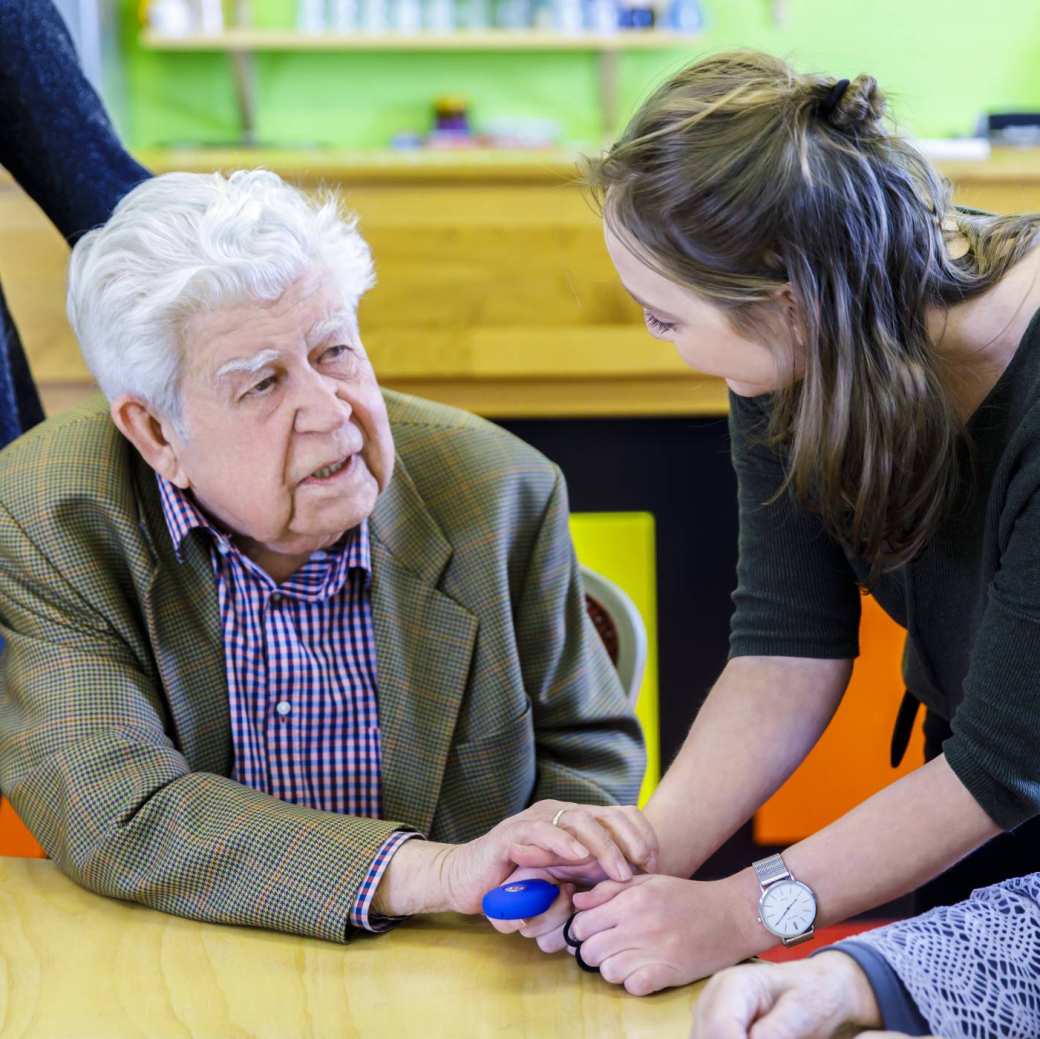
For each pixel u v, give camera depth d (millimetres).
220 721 1363
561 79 5395
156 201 1225
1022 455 1030
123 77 5191
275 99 5387
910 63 5359
